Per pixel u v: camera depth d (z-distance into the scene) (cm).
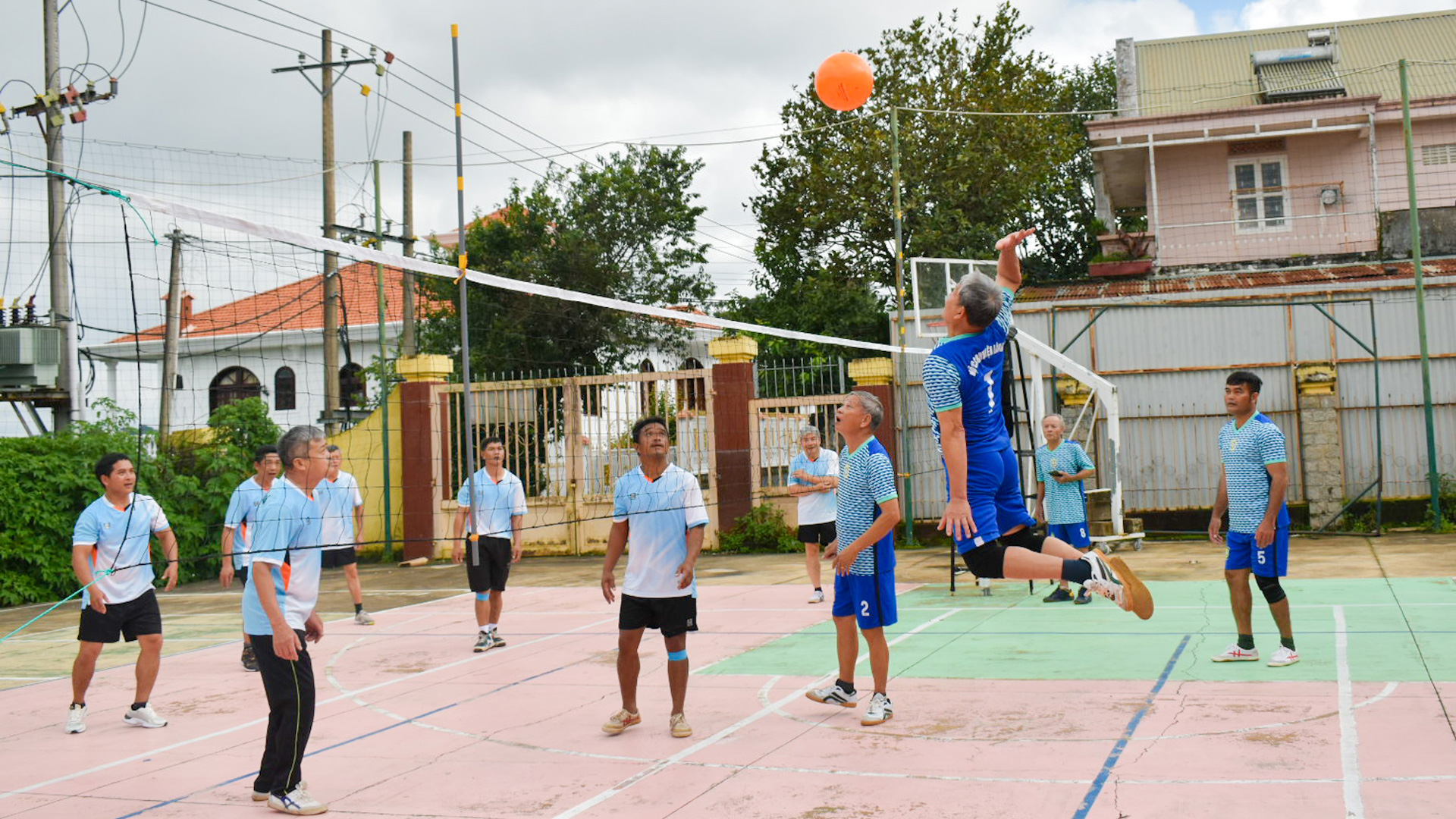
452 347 2203
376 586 1437
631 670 571
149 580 656
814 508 1035
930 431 1698
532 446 1831
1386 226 1970
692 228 2288
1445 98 2086
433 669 798
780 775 476
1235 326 1634
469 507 877
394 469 1816
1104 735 512
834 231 2541
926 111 2041
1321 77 2267
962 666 705
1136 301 1661
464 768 518
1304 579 1047
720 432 1686
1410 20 2462
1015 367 1666
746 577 1323
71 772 549
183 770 545
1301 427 1586
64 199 1468
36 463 1413
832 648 791
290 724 467
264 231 633
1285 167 2231
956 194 2369
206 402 2492
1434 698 545
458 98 830
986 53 2459
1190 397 1644
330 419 1931
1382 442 1537
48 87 1515
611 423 1759
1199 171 2273
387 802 469
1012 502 448
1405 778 421
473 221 2289
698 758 512
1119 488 1438
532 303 2158
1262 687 592
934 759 487
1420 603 856
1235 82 2388
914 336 1722
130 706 713
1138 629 802
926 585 1148
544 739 566
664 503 562
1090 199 3338
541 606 1152
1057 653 730
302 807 458
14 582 1394
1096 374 1576
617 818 429
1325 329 1611
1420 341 1528
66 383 1557
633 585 563
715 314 2406
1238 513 658
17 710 715
